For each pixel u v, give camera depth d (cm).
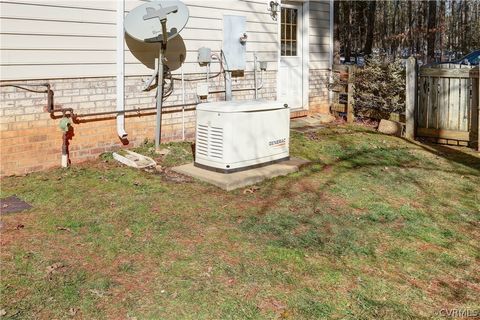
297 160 686
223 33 819
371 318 310
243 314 307
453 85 849
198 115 612
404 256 407
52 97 604
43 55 591
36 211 472
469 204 547
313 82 1052
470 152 805
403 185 612
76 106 634
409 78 893
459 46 2170
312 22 1032
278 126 650
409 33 2159
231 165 593
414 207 533
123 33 670
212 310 311
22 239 408
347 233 448
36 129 596
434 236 454
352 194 565
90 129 655
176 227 445
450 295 347
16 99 574
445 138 866
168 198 522
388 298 338
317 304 323
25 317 296
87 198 511
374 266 386
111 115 676
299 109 1030
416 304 332
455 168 702
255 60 891
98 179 579
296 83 1026
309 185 591
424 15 2164
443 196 575
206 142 607
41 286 332
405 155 769
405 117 917
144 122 722
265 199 536
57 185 551
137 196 523
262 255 393
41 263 366
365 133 912
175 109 764
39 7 581
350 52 2011
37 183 555
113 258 379
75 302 314
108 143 679
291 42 1012
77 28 621
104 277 348
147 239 416
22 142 586
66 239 411
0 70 555
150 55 714
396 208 526
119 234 424
